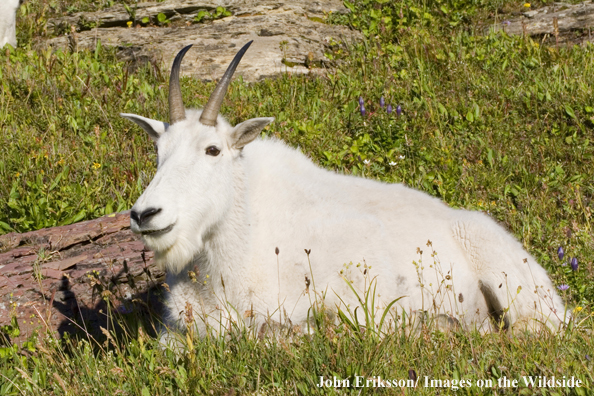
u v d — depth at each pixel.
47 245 12.98
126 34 26.61
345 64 24.47
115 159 17.19
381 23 27.34
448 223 12.17
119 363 9.14
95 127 17.78
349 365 8.48
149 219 9.06
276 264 10.41
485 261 11.77
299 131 18.03
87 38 26.34
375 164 16.91
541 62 23.42
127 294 11.86
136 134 18.33
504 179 16.72
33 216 14.21
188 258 9.62
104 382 8.83
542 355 8.88
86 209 14.88
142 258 12.20
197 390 8.30
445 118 19.48
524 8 29.83
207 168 9.75
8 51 24.06
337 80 22.16
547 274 12.35
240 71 23.42
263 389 8.33
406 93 20.58
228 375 8.65
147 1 30.33
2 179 15.42
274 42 25.27
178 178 9.48
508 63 23.34
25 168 15.90
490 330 9.92
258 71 23.47
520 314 11.56
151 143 18.08
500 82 21.67
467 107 19.88
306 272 10.38
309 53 23.77
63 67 22.33
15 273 11.91
